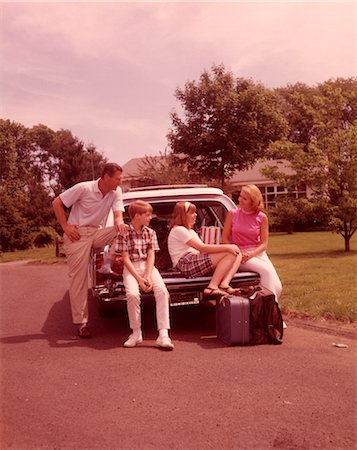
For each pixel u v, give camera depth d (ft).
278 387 13.61
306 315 21.50
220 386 13.84
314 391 13.25
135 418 11.93
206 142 102.89
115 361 16.53
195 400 12.91
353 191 49.44
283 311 22.48
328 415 11.74
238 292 19.10
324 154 51.26
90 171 120.06
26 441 10.86
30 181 120.26
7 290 34.88
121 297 19.44
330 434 10.82
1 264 61.21
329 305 22.48
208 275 20.08
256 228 20.71
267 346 17.71
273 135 107.04
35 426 11.60
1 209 92.12
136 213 19.22
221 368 15.40
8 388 14.14
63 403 12.97
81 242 19.83
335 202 50.80
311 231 92.84
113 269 19.51
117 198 20.33
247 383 14.01
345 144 49.90
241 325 17.71
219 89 103.14
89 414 12.23
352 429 11.00
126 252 18.94
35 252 81.15
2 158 147.64
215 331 20.36
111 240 20.31
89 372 15.47
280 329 18.04
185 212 20.71
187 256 20.20
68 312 25.68
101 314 23.79
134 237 19.21
